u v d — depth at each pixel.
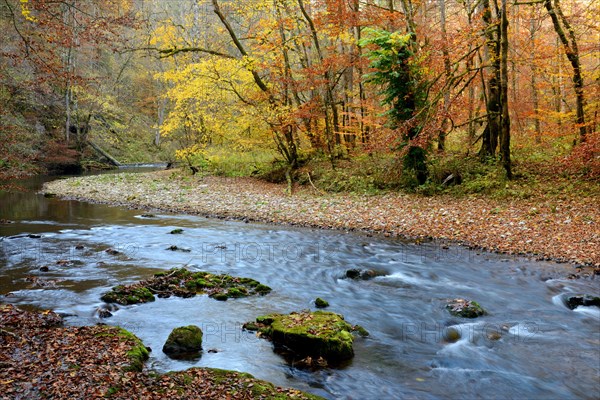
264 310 7.13
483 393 4.85
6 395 4.07
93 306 7.00
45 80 13.26
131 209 16.59
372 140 17.36
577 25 17.11
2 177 16.61
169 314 6.88
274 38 21.59
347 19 19.66
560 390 4.94
